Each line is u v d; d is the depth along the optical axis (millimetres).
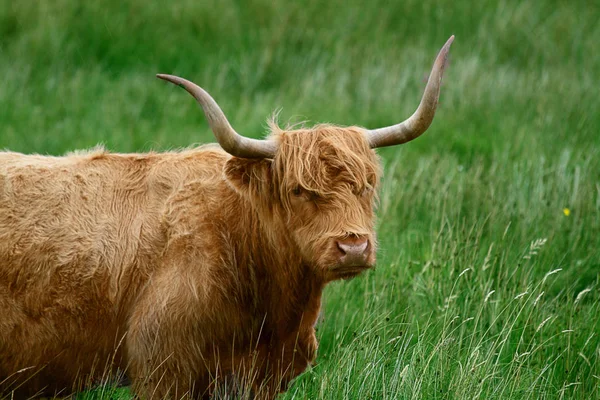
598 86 39781
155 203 16875
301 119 37312
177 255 16297
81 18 45906
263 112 38094
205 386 16625
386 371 17469
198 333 16141
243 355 16812
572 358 18812
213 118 15469
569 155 29641
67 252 16406
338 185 15438
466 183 26984
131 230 16641
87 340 16641
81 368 16859
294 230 15836
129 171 17312
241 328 16625
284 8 49500
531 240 23422
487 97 39312
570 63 44375
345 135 16000
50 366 16703
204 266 16188
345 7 50281
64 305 16391
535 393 17656
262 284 16781
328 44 46469
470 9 50688
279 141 15984
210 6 48219
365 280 21953
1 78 40969
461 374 16734
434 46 46781
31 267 16328
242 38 46594
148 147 35062
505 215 25016
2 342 16406
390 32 48656
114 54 44438
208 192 16797
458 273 21516
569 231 24344
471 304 20578
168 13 47312
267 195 16156
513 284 21062
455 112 38031
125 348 16750
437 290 21312
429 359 17234
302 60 44969
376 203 16844
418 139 34688
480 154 32312
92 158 17469
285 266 16422
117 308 16531
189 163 17250
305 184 15422
